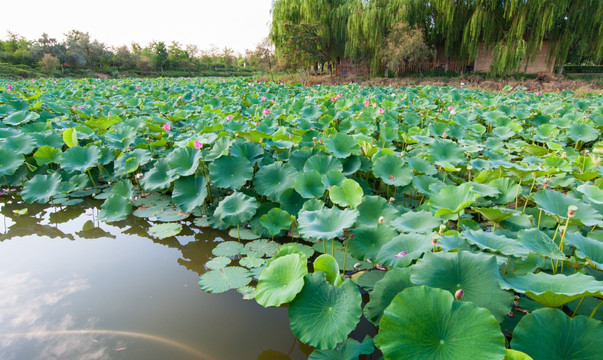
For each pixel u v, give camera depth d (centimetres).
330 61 2867
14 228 383
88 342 215
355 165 411
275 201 369
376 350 208
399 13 2392
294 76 2841
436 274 186
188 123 734
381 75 2650
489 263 185
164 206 423
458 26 2389
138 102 974
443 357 147
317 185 355
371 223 305
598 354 151
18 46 4691
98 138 578
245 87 1617
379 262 224
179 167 390
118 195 403
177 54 5519
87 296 262
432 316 157
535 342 156
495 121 729
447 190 284
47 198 418
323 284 212
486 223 365
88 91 1380
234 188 372
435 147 466
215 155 407
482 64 2709
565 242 219
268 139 467
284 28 2473
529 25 2219
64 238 361
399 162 383
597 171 379
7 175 488
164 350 210
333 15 2614
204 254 330
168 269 303
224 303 256
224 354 209
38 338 218
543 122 768
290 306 208
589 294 153
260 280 232
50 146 526
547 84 1844
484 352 144
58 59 3741
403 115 783
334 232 239
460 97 1113
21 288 271
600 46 2034
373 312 203
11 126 639
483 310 153
